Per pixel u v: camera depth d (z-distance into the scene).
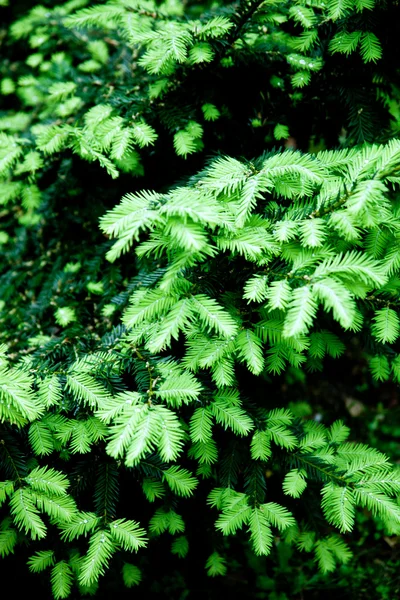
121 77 1.23
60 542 1.08
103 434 1.05
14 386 1.02
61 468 1.08
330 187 1.03
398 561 1.33
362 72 1.15
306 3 1.10
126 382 1.11
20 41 1.44
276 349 1.08
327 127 1.20
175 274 1.02
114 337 1.11
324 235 1.02
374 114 1.16
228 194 1.03
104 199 1.26
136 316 1.04
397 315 1.07
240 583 1.29
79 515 1.05
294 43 1.12
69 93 1.20
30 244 1.30
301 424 1.15
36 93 1.31
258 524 1.07
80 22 1.14
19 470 1.04
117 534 1.05
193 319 1.05
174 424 1.02
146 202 1.00
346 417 1.60
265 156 1.07
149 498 1.09
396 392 1.74
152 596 1.24
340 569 1.31
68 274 1.24
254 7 1.08
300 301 0.99
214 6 1.25
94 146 1.11
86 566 1.03
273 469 1.12
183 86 1.15
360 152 1.04
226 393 1.09
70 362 1.09
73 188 1.24
